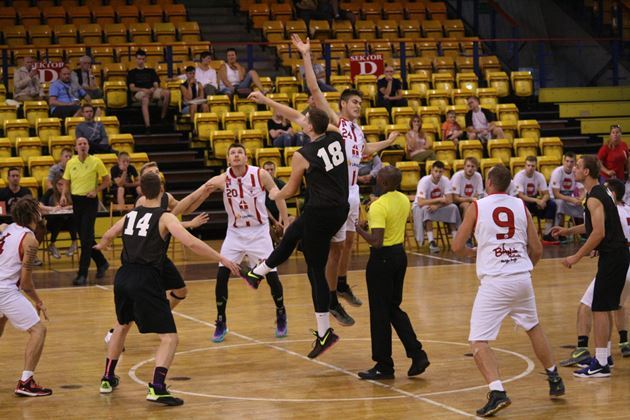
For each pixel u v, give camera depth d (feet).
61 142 68.80
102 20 90.99
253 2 96.84
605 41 94.17
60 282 55.42
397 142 75.41
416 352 31.86
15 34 86.43
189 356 35.96
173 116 80.07
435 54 93.30
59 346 38.01
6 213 58.70
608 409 27.73
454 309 44.91
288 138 72.23
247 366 34.19
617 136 67.72
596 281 31.45
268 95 76.28
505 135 79.36
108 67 82.69
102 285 54.13
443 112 81.82
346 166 31.53
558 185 68.39
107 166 67.67
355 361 34.83
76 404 29.19
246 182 38.50
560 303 46.26
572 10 97.76
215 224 71.31
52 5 93.30
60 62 77.66
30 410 28.55
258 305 47.32
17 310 30.14
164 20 92.73
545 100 89.66
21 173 66.18
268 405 28.76
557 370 32.04
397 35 94.84
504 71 96.17
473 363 34.06
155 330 29.09
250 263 39.29
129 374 33.12
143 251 29.01
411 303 46.70
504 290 27.48
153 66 84.38
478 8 100.94
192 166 74.74
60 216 62.03
